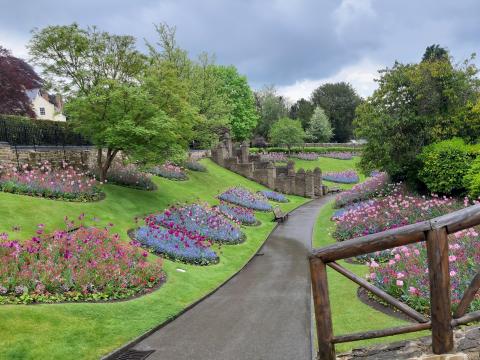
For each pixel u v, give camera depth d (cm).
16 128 2038
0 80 2989
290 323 872
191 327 879
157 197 2128
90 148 2436
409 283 876
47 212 1468
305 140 7719
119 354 737
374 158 2244
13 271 901
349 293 1005
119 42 2178
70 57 2111
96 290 959
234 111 5719
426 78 2127
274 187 3766
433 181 1927
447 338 355
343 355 450
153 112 1892
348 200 2561
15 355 659
